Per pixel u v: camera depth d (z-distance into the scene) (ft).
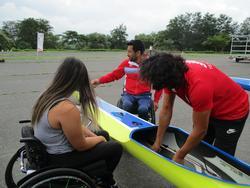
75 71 7.65
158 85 7.66
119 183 10.53
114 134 11.48
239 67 51.78
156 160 9.39
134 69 13.85
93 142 8.25
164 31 212.84
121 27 178.70
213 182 8.12
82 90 7.95
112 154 8.46
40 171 7.54
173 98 10.16
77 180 7.80
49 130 7.61
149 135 11.62
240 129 9.23
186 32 212.02
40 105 7.62
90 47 170.09
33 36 192.65
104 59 65.41
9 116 18.25
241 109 9.03
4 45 115.55
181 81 7.70
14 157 9.40
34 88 27.30
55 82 7.63
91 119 8.52
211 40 186.50
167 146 11.32
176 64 7.57
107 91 27.35
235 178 9.23
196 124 8.02
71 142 7.71
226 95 8.84
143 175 11.11
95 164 8.29
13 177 10.54
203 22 212.43
